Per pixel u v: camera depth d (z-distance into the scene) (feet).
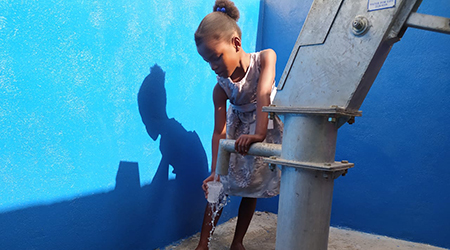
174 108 4.95
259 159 4.69
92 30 3.67
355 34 2.34
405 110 5.66
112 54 3.92
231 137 5.01
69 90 3.50
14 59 3.03
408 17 2.20
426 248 5.38
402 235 5.72
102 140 3.87
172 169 4.98
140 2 4.23
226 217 6.23
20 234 3.15
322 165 2.41
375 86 5.87
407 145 5.66
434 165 5.47
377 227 5.93
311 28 2.55
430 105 5.48
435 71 5.43
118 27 3.97
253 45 6.81
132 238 4.35
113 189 4.05
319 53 2.50
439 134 5.42
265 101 3.96
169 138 4.88
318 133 2.48
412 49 5.58
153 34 4.46
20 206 3.14
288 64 2.67
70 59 3.48
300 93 2.60
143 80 4.36
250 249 5.08
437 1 5.38
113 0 3.88
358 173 6.06
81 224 3.69
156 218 4.73
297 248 2.54
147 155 4.51
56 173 3.42
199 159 5.57
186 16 5.02
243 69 4.41
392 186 5.79
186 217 5.33
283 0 6.82
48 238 3.38
